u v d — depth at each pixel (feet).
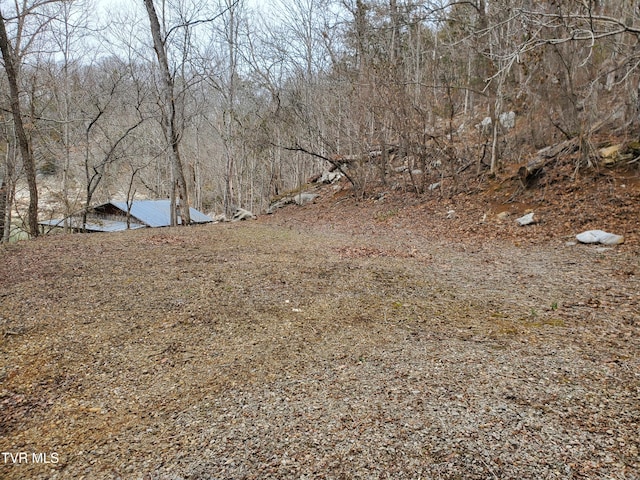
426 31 53.78
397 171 44.37
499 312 13.12
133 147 71.82
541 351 10.06
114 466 6.68
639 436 6.59
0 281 17.01
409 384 8.70
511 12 27.40
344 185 49.08
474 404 7.80
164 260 20.80
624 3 24.38
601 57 31.04
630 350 9.78
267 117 60.70
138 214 55.06
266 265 19.63
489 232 25.98
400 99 36.24
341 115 47.60
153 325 12.64
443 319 12.68
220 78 65.92
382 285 16.34
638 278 15.21
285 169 89.25
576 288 14.93
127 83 59.93
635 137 27.22
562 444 6.53
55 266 19.40
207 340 11.60
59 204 65.36
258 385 9.07
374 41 49.75
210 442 7.14
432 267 19.19
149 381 9.52
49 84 45.88
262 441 7.06
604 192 25.07
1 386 9.45
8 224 41.78
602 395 7.89
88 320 13.02
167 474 6.39
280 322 12.75
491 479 5.87
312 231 32.14
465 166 37.65
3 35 31.40
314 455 6.59
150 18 38.40
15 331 12.22
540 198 27.61
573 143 28.94
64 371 10.06
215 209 103.45
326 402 8.18
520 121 36.91
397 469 6.17
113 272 18.39
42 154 55.01
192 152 103.24
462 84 37.58
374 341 11.16
